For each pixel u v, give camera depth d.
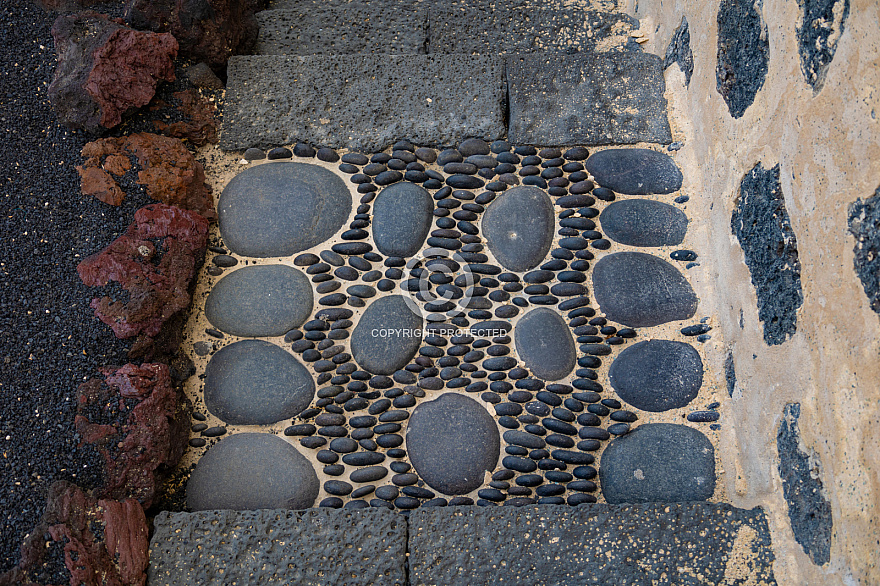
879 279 1.04
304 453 1.47
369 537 1.33
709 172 1.53
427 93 1.68
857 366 1.08
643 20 1.85
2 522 1.28
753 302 1.36
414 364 1.51
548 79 1.69
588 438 1.47
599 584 1.30
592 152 1.66
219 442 1.48
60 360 1.38
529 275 1.57
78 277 1.43
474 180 1.63
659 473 1.43
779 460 1.28
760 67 1.34
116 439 1.36
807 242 1.20
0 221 1.44
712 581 1.29
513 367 1.51
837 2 1.13
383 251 1.58
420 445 1.46
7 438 1.33
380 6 1.87
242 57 1.70
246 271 1.57
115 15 1.61
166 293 1.47
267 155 1.66
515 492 1.45
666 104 1.68
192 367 1.52
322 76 1.69
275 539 1.33
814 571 1.19
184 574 1.31
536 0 1.90
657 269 1.55
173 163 1.56
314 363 1.52
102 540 1.30
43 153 1.50
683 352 1.50
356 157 1.65
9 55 1.52
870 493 1.05
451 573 1.31
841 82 1.12
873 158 1.05
